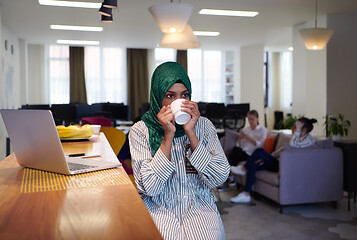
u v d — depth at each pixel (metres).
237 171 4.65
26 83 9.77
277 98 13.05
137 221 0.71
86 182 1.06
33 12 6.69
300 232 3.35
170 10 4.75
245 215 3.89
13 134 1.26
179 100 1.31
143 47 11.20
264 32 8.72
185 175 1.42
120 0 5.89
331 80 6.91
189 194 1.41
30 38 9.48
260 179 4.39
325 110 6.89
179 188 1.41
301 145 4.15
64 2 6.04
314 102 7.21
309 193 4.03
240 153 5.01
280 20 7.42
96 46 11.05
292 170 3.96
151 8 4.88
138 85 11.64
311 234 3.30
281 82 12.87
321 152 4.05
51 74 11.09
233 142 5.49
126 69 11.59
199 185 1.45
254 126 5.14
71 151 1.60
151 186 1.32
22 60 9.67
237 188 5.09
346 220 3.72
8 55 8.14
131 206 0.81
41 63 11.03
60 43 10.36
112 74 11.56
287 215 3.89
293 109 8.04
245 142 5.18
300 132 4.20
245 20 7.42
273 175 4.08
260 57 10.88
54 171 1.20
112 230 0.66
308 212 4.02
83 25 7.87
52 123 1.08
